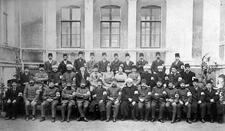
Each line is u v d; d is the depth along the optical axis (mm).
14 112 8188
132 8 10703
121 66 9367
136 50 10617
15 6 10500
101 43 10812
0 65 9312
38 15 10734
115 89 8375
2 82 9383
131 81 8250
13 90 8438
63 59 10547
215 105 8000
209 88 8156
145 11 10734
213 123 7945
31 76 9281
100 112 8289
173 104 7934
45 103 8109
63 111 8031
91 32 10812
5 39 10055
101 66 9766
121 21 10797
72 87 8406
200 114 8312
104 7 10898
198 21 10203
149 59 10562
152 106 7980
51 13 10859
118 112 8664
